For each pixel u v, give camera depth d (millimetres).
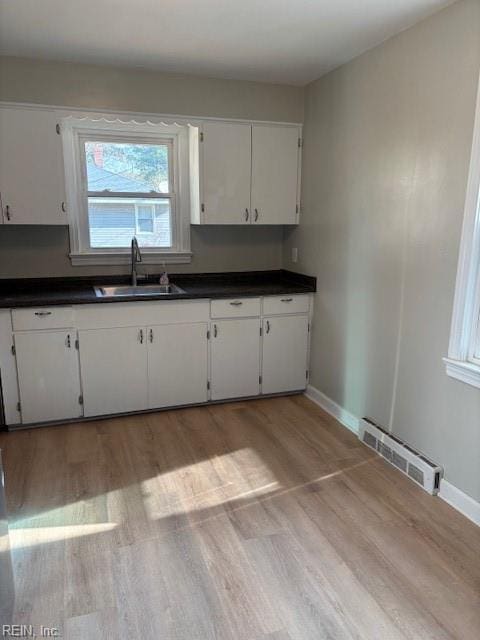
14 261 3504
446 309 2367
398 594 1833
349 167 3121
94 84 3203
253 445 3006
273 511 2336
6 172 3102
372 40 2719
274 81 3529
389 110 2701
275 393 3793
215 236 3986
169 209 3865
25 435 3104
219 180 3562
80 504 2371
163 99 3355
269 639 1635
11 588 1724
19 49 2896
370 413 3062
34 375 3105
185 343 3416
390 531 2195
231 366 3584
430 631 1676
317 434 3170
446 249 2342
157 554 2029
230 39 2742
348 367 3271
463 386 2293
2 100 3035
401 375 2744
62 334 3109
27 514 2289
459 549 2084
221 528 2205
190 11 2373
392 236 2738
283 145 3684
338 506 2379
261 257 4148
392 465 2768
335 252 3348
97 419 3354
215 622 1699
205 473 2672
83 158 3572
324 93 3377
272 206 3738
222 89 3471
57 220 3260
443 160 2322
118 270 3781
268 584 1873
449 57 2252
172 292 3686
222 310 3461
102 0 2256
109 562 1979
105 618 1710
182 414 3465
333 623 1701
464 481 2326
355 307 3145
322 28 2555
